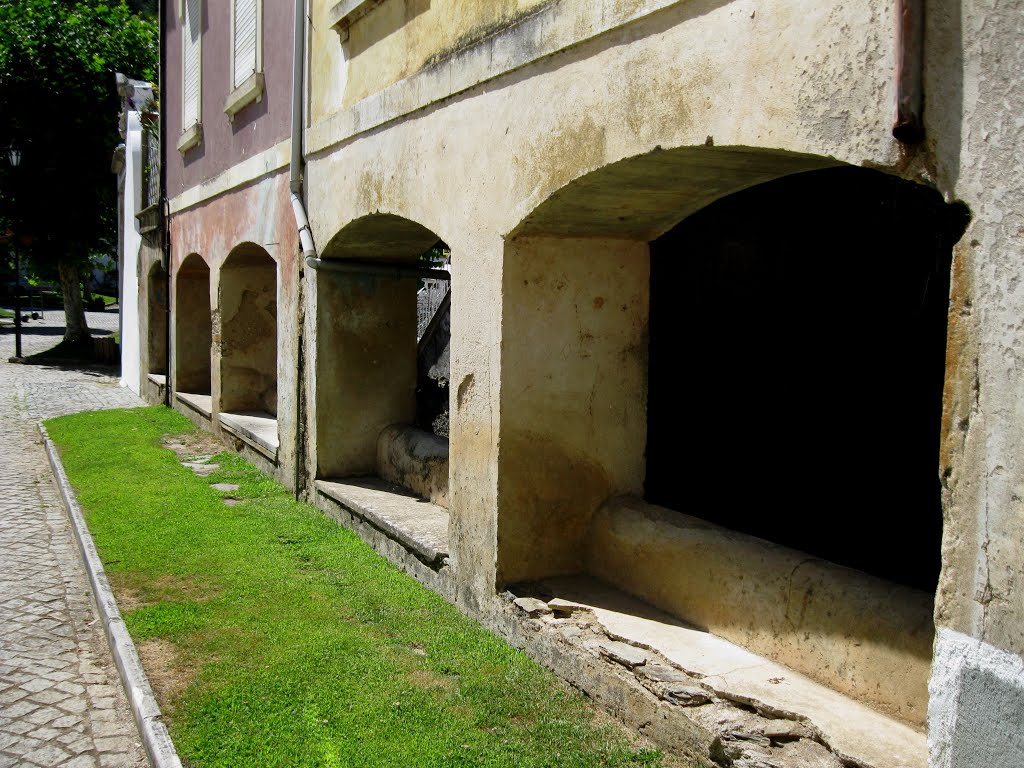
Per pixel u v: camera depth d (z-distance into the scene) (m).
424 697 3.75
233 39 9.12
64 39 21.11
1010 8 2.19
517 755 3.28
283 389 7.73
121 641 4.34
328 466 7.03
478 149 4.56
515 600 4.30
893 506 3.41
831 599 3.32
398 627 4.54
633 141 3.48
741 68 3.00
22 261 23.58
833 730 2.95
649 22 3.39
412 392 7.38
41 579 5.77
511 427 4.39
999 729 2.26
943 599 2.42
